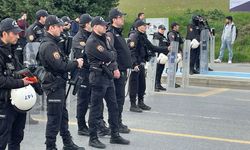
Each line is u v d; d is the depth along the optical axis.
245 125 12.16
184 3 40.44
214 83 19.47
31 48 10.40
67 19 13.29
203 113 13.66
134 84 13.20
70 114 12.99
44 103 12.48
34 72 8.34
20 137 7.21
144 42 12.78
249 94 17.69
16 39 6.88
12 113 6.91
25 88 6.90
